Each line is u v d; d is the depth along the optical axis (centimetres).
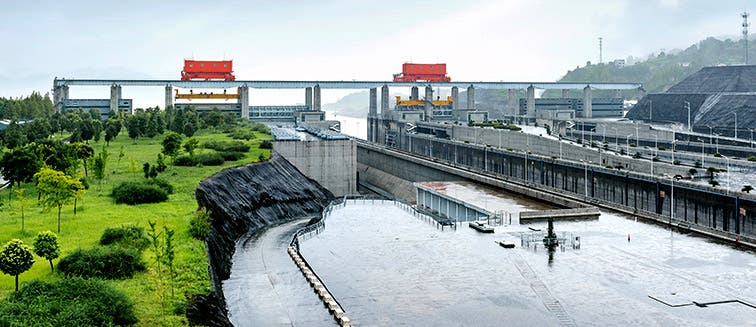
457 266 8675
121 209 10200
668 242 9844
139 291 6688
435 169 19125
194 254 8200
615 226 11050
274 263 9388
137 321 5934
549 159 17750
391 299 7369
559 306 7050
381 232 11056
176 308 6381
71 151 13075
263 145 18562
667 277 8019
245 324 6806
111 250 7269
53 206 9000
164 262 7275
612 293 7456
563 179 17025
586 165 15862
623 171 14538
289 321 6856
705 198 11981
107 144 18488
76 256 7088
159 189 11200
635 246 9606
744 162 16238
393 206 14150
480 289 7669
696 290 7519
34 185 11756
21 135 16675
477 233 10762
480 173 17975
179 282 7200
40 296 5722
